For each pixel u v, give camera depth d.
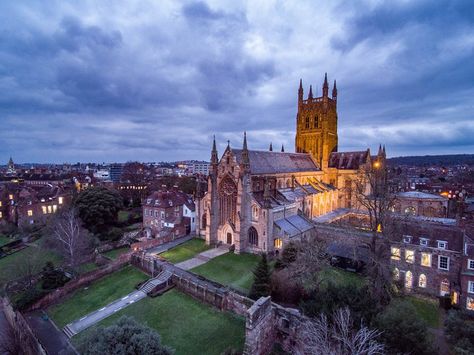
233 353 36.16
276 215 69.75
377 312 35.31
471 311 42.31
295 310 39.88
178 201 94.00
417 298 50.56
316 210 92.69
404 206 98.00
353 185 101.50
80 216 85.19
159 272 58.88
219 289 48.91
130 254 66.81
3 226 101.38
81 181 193.62
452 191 150.50
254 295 45.62
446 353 34.78
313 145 112.94
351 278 56.12
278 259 58.50
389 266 49.22
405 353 28.88
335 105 116.94
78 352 30.12
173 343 40.03
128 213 119.44
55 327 46.88
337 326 32.88
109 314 48.03
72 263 62.88
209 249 73.12
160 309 48.06
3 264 72.44
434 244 50.78
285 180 86.62
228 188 74.31
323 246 57.38
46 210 111.88
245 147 69.75
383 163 102.06
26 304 51.06
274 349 39.88
